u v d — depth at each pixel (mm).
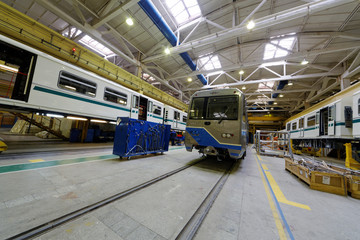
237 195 2699
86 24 7918
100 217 1722
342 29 9031
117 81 9398
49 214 1654
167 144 6602
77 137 9453
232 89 4730
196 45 8734
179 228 1600
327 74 12375
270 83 20031
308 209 2262
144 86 11992
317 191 3082
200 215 1939
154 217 1791
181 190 2715
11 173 2869
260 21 6906
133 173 3457
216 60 14555
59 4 7699
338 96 8109
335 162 8086
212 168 4727
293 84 18250
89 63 7672
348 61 11852
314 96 18125
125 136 4715
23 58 4797
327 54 11492
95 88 6707
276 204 2383
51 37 6227
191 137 5039
